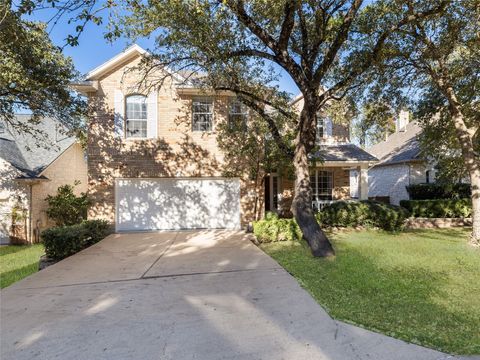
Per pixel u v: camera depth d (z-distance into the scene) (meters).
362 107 11.23
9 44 8.96
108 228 12.34
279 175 13.09
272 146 11.43
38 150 15.64
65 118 12.34
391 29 7.63
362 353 3.32
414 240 9.51
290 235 9.95
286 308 4.54
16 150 14.98
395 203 19.44
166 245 9.73
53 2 5.16
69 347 3.50
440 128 11.82
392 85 10.69
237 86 9.88
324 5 7.47
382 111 11.52
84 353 3.37
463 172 12.58
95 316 4.35
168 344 3.55
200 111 13.16
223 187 13.14
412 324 3.95
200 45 7.61
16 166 13.66
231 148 12.50
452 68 9.94
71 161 17.27
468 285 5.33
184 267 7.02
